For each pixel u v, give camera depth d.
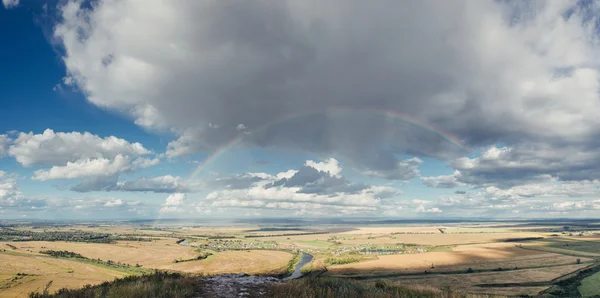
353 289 18.53
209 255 160.25
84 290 16.62
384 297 16.94
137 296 14.55
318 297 16.02
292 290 17.05
